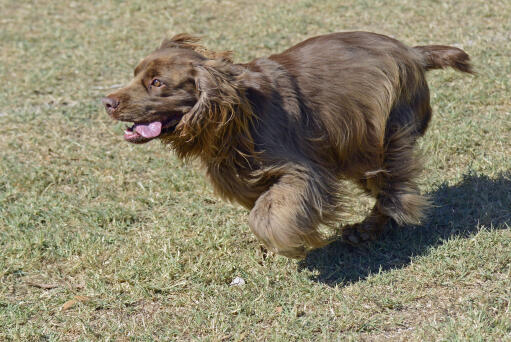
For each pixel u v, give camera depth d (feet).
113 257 17.95
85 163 23.63
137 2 41.65
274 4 39.52
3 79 31.63
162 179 22.24
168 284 16.60
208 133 15.35
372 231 18.01
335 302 15.58
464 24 33.53
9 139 25.50
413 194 17.54
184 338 14.70
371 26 34.58
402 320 14.65
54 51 35.19
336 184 16.87
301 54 16.85
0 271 17.26
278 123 15.79
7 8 43.04
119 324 15.15
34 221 19.97
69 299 16.30
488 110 25.02
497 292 15.29
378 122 16.81
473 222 18.38
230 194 16.63
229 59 15.48
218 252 17.89
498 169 20.92
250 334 14.60
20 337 14.83
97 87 30.40
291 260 17.43
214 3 40.65
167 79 15.11
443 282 15.81
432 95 26.13
